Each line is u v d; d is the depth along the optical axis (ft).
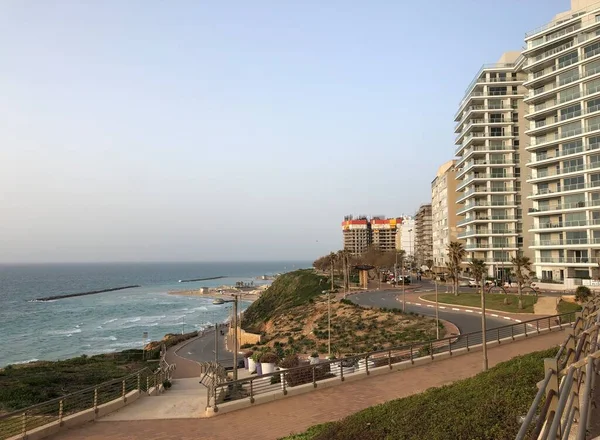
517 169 287.69
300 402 56.03
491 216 286.25
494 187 286.87
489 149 290.56
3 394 98.43
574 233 220.23
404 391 59.16
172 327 332.80
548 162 231.50
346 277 295.07
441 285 290.76
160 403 60.90
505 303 165.27
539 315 140.56
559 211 224.94
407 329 135.33
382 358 77.41
